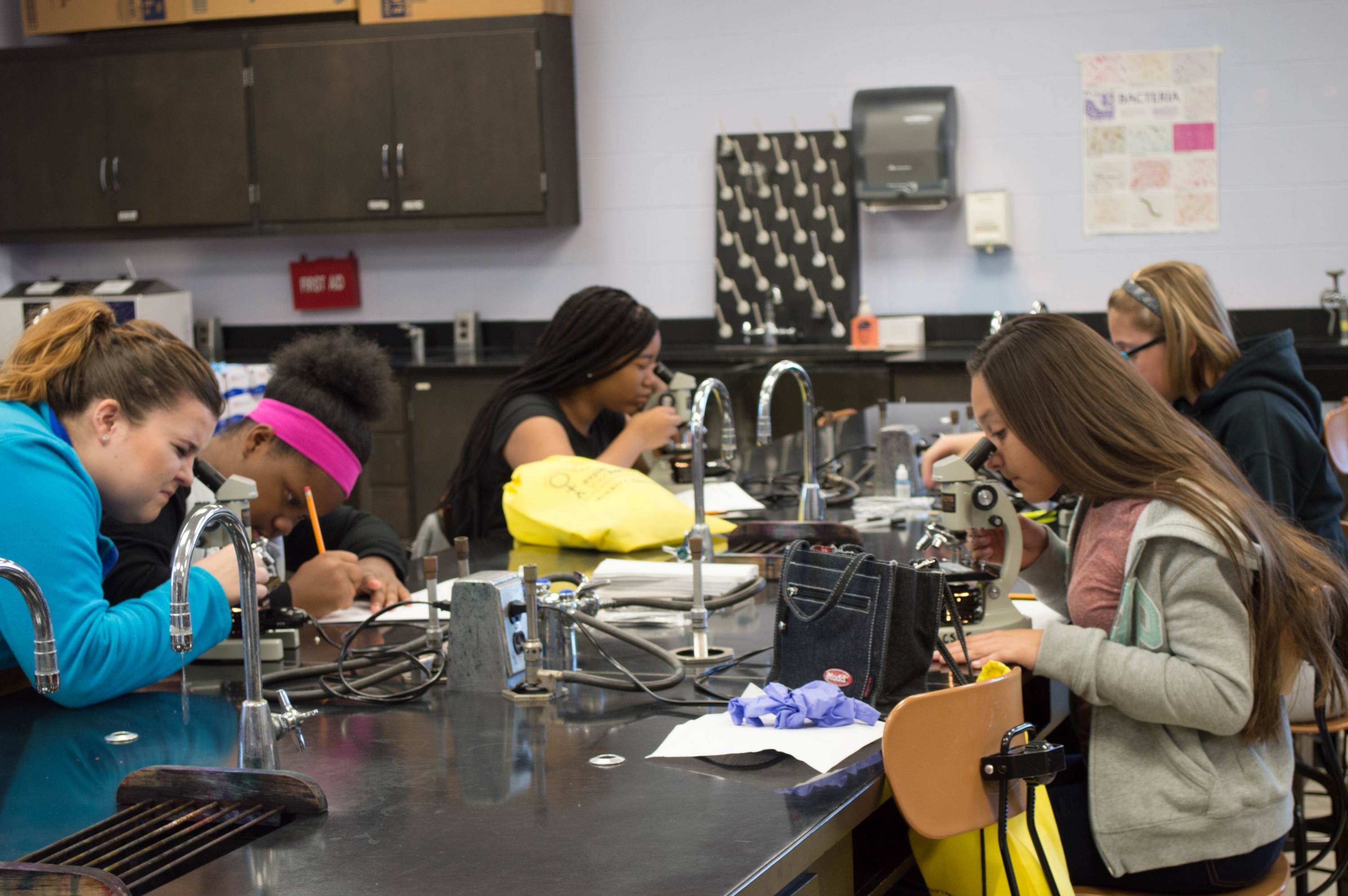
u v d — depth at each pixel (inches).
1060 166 222.2
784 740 55.1
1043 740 60.1
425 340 256.5
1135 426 66.6
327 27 234.2
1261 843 64.2
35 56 245.6
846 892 55.1
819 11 228.8
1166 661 61.8
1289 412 96.7
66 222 248.8
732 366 218.4
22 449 60.9
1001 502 75.0
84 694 62.0
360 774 52.9
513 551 103.4
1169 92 216.2
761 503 118.5
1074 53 219.0
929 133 215.9
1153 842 63.6
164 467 64.8
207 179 241.9
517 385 123.5
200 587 66.9
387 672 66.5
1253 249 216.5
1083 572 69.1
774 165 231.0
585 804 48.9
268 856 44.4
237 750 57.2
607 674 67.6
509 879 42.1
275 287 262.2
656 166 240.1
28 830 48.3
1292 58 210.8
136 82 241.9
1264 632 61.9
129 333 65.3
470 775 52.5
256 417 83.4
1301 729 84.7
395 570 93.4
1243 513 62.2
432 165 233.3
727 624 78.0
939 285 230.5
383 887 41.7
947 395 208.5
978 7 221.9
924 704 50.8
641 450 123.3
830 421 143.1
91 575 63.1
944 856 56.1
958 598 72.7
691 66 235.8
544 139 229.9
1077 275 224.4
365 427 87.7
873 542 101.9
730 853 43.9
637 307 125.2
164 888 41.8
